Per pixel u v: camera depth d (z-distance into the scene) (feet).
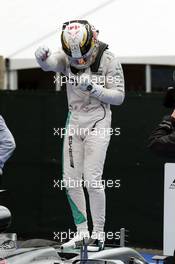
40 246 70.28
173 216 67.87
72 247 73.26
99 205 74.84
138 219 113.70
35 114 118.11
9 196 119.03
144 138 113.09
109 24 119.44
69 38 72.59
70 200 76.64
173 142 63.21
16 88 123.44
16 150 118.73
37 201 118.32
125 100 113.70
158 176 112.78
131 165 113.70
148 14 119.55
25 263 62.69
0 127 79.15
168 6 119.85
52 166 117.50
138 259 73.20
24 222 118.93
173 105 66.44
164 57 117.08
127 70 121.19
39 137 118.01
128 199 113.91
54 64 75.41
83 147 76.13
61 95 116.98
